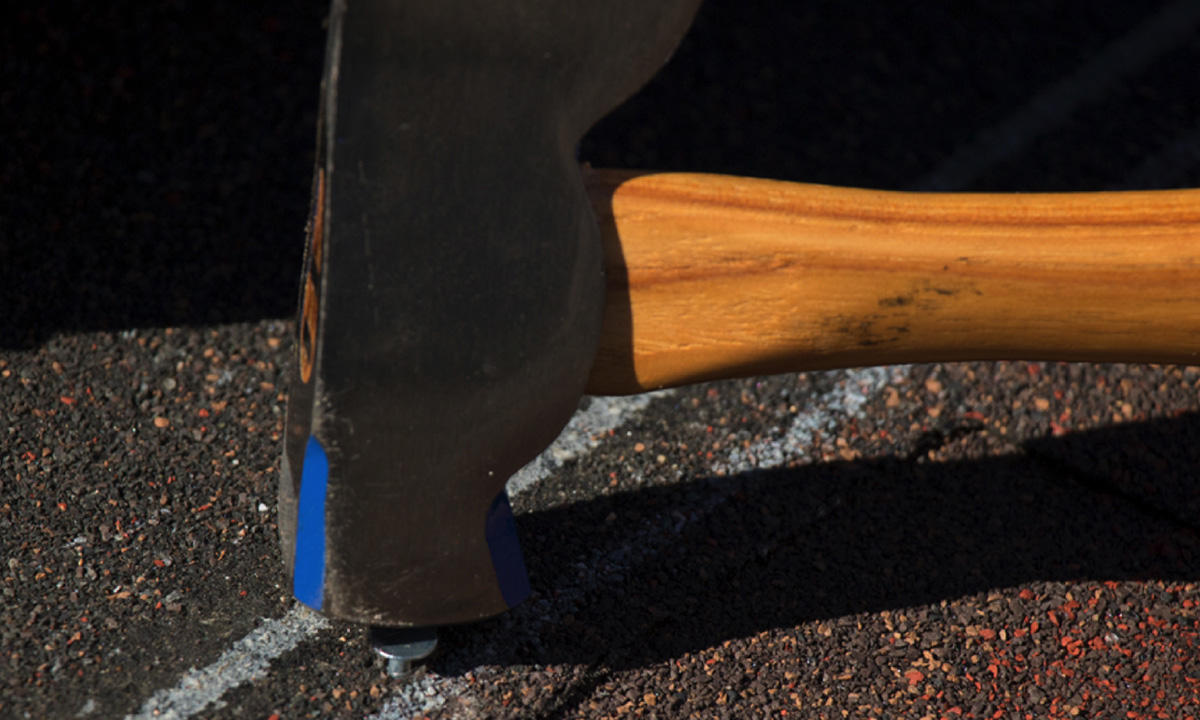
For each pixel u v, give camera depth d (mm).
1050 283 1680
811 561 2293
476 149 1484
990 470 2533
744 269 1659
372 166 1451
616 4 1499
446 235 1503
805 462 2504
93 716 1865
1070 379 2740
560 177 1545
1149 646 2170
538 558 2236
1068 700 2061
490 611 1846
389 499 1642
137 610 2059
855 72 3656
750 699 2020
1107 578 2303
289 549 1750
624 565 2244
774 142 3379
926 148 3438
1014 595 2252
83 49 3207
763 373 1789
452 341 1545
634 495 2398
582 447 2510
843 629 2160
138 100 3133
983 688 2072
